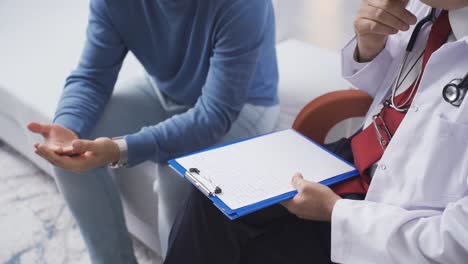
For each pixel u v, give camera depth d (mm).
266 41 1508
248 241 1079
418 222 909
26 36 2254
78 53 2104
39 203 1983
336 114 1374
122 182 1614
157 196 1499
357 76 1252
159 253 1669
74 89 1483
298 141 1183
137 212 1635
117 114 1539
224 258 1116
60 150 1229
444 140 926
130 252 1577
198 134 1360
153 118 1588
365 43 1189
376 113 1170
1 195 2020
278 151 1137
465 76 929
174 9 1369
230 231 1093
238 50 1331
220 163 1075
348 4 1860
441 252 858
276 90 1615
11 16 2453
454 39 1009
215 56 1365
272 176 1042
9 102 1890
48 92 1812
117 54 1536
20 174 2141
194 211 1129
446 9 953
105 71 1525
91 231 1499
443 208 951
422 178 945
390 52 1205
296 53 1987
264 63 1525
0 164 2197
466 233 830
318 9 1954
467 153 910
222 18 1316
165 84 1568
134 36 1496
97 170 1443
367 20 1077
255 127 1526
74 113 1428
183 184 1426
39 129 1335
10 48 2141
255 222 1095
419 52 1104
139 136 1324
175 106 1609
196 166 1062
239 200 961
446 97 944
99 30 1504
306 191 977
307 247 1069
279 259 1062
